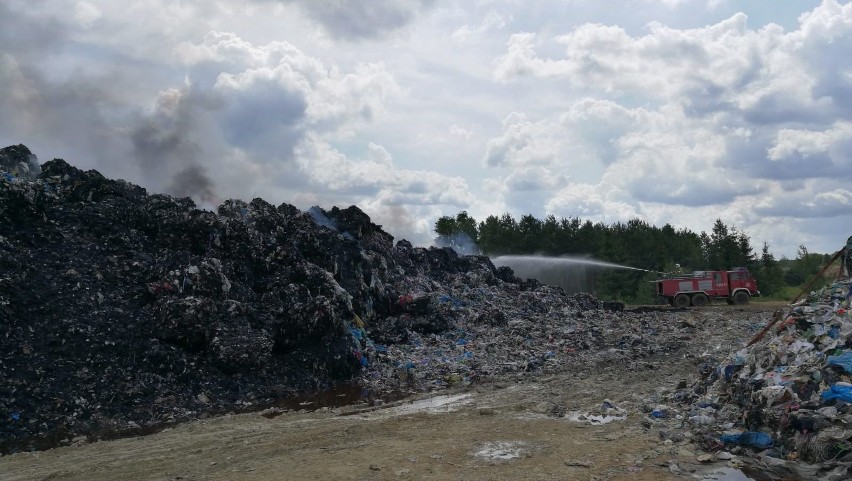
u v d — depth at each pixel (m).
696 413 10.55
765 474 7.82
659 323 25.38
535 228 63.03
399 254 26.80
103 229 17.00
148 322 14.51
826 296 12.20
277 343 15.85
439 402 13.41
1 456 9.84
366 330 19.53
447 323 21.50
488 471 8.25
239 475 8.38
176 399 12.98
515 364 17.11
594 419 11.20
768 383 9.89
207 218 17.98
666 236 64.94
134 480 8.39
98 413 11.95
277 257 18.95
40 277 14.53
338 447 9.67
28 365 12.41
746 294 36.34
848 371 9.14
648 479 7.75
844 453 7.84
